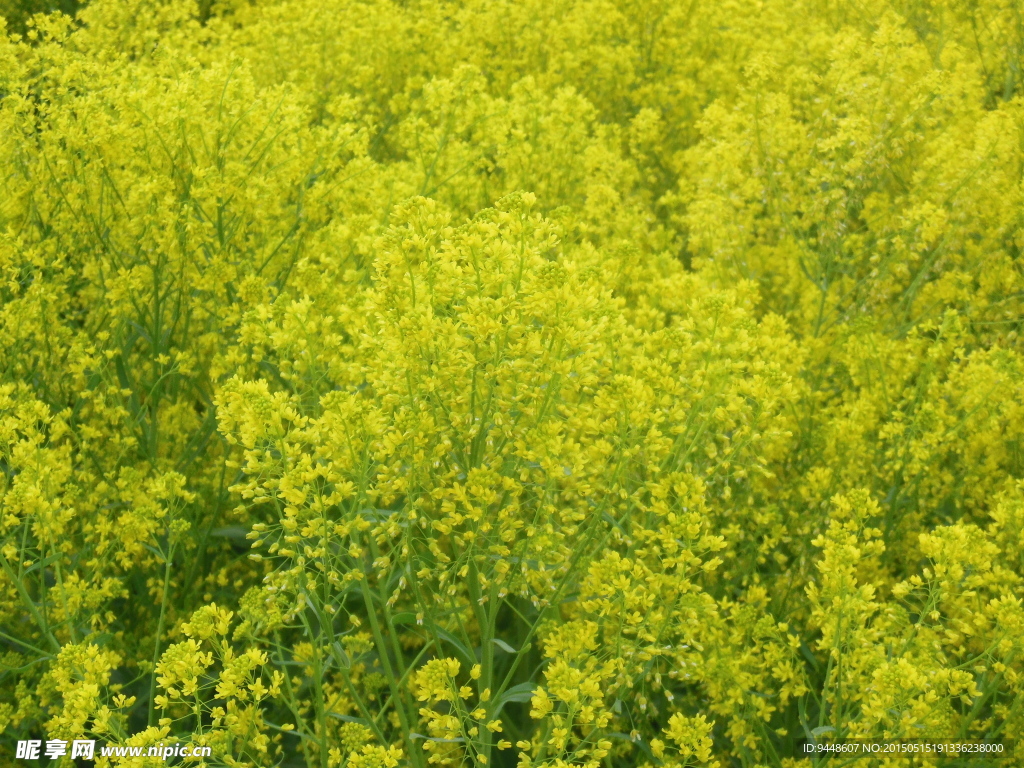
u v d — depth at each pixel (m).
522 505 2.75
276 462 2.46
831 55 5.00
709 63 7.26
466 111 5.08
